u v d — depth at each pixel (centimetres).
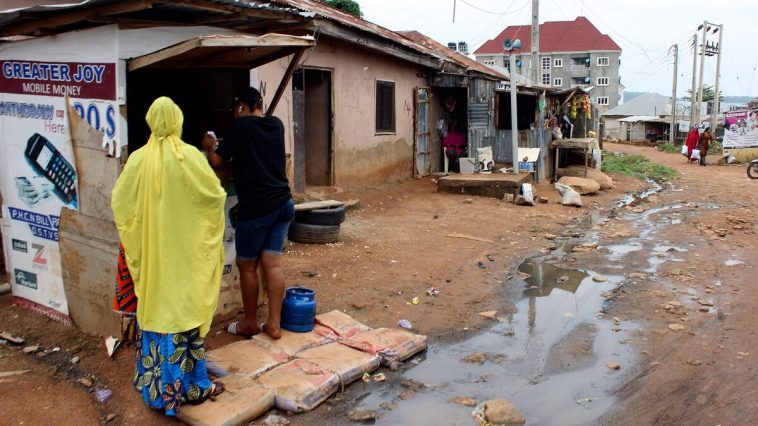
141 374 402
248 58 538
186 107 606
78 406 411
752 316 625
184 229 379
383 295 664
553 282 748
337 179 1287
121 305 402
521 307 653
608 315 630
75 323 518
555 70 8644
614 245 974
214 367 446
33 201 528
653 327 595
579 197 1378
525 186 1359
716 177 2231
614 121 7356
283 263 752
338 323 545
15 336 506
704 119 6009
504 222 1127
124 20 446
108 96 453
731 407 434
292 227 859
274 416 407
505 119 1884
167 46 474
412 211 1196
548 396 452
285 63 1058
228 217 538
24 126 520
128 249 384
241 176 470
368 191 1375
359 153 1361
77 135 480
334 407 426
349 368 458
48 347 491
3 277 629
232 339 513
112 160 458
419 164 1664
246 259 489
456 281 735
